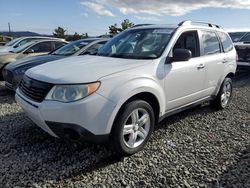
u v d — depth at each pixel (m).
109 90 3.54
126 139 3.90
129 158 3.90
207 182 3.36
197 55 5.20
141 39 4.86
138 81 3.85
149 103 4.24
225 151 4.20
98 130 3.48
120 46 4.94
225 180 3.40
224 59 5.96
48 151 4.04
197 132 4.95
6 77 7.34
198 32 5.34
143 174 3.50
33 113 3.67
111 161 3.81
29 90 3.83
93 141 3.52
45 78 3.66
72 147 4.18
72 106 3.35
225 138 4.71
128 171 3.56
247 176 3.49
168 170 3.61
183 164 3.77
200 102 5.46
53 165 3.65
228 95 6.47
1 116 5.56
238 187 3.26
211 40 5.73
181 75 4.62
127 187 3.23
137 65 4.05
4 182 3.25
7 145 4.21
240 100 7.37
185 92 4.82
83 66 3.97
